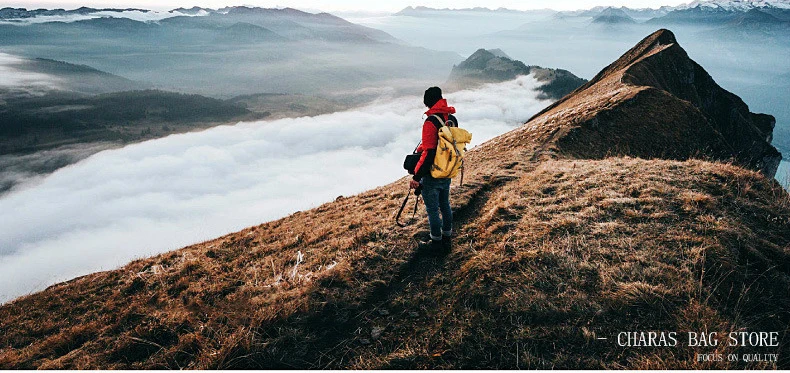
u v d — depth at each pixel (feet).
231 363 16.44
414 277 21.53
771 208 23.16
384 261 23.29
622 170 32.60
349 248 26.61
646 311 15.79
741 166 31.73
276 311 19.03
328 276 21.99
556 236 22.38
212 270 28.73
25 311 28.14
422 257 23.39
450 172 20.20
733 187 26.43
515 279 18.98
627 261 19.03
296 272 24.25
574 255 20.07
